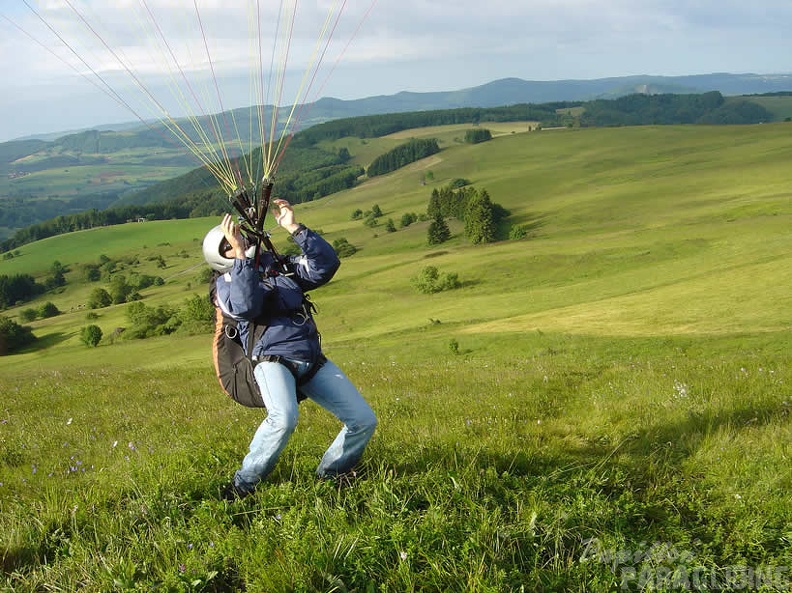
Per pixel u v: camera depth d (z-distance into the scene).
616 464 5.35
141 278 161.62
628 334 44.44
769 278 56.22
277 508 4.32
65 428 9.50
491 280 94.31
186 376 18.03
